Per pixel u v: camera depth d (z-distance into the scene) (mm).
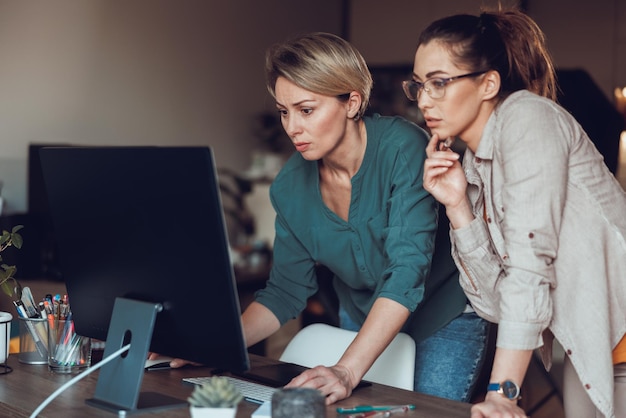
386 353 2002
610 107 6148
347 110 1896
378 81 6906
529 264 1503
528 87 1699
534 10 6453
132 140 5457
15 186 4750
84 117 5141
